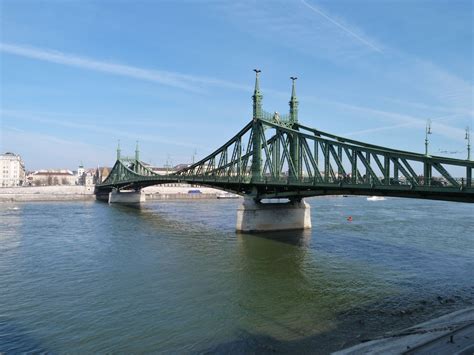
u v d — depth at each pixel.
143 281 32.56
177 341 21.44
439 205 121.06
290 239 53.12
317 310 25.97
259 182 55.81
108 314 25.28
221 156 73.31
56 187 157.88
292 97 62.94
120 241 51.56
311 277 33.94
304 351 19.83
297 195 53.22
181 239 53.41
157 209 107.56
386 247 46.62
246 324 23.69
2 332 22.59
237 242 51.00
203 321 24.19
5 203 131.50
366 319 24.17
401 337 20.11
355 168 40.00
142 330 22.86
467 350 16.89
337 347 20.16
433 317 24.25
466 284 31.14
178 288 30.77
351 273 35.06
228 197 179.00
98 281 32.47
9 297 28.41
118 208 110.38
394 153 35.06
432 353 16.97
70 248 46.25
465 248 45.47
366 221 72.94
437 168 31.19
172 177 86.69
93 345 21.03
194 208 112.12
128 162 155.12
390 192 37.09
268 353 19.75
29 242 50.16
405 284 31.41
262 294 29.39
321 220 74.88
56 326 23.41
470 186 28.53
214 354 19.84
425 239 51.91
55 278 33.28
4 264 38.06
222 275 34.59
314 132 54.28
